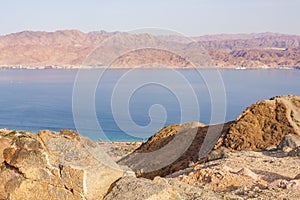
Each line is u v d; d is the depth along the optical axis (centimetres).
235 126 2145
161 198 634
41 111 10781
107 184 666
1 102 13062
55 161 684
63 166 671
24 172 688
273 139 2075
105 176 668
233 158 1393
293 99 2466
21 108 11550
